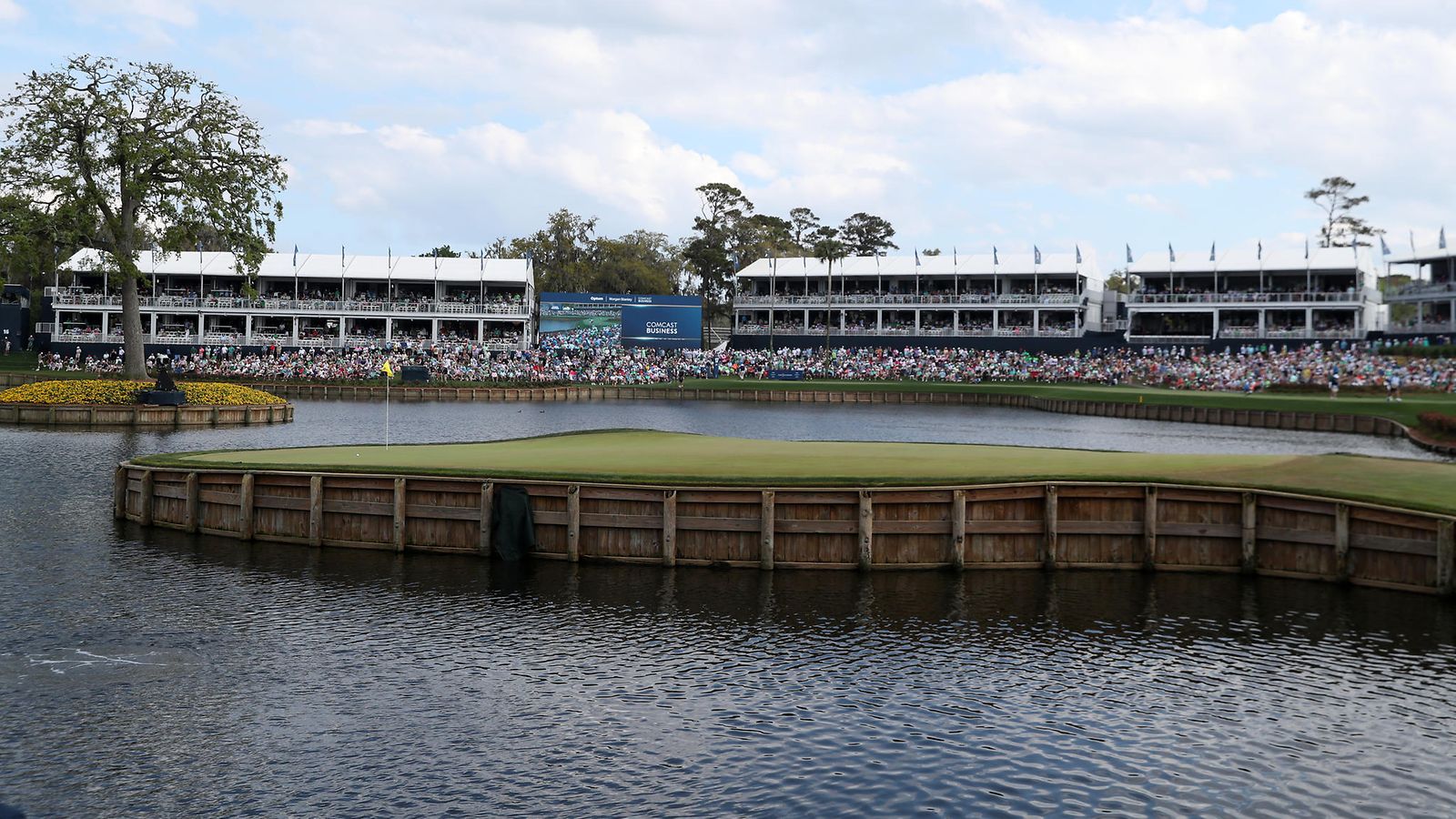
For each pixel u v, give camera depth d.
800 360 130.00
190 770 15.12
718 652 20.08
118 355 119.38
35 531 30.08
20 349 124.62
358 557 27.16
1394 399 86.88
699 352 130.75
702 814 14.04
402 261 131.12
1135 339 127.56
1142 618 22.42
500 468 28.73
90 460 47.06
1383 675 19.16
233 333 125.31
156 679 18.48
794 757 15.66
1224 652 20.31
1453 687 18.62
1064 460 30.81
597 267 164.00
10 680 18.34
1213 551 26.06
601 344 130.00
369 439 61.12
